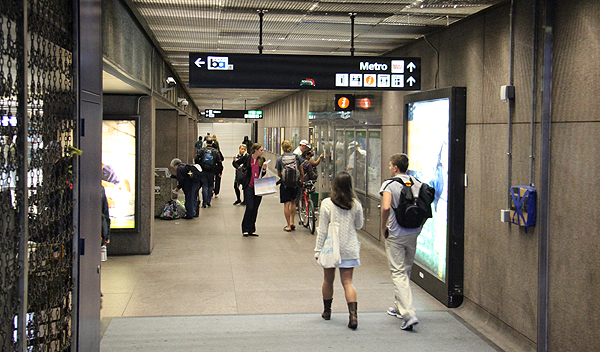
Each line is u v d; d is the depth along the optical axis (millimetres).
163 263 8359
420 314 5973
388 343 5051
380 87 6930
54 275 3291
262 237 10625
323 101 15156
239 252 9211
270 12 6555
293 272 7883
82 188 3732
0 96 2219
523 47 4949
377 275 7773
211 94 23000
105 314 5914
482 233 5809
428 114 6852
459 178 6234
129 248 8922
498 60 5453
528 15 4863
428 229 6961
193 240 10234
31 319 2920
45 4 2959
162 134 16469
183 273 7766
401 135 8531
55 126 3184
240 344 4977
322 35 7961
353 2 5871
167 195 13000
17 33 2445
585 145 4117
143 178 8930
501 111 5375
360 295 6762
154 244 9781
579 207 4191
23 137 2473
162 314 5930
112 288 6965
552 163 4543
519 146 5043
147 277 7527
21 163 2484
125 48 6340
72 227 3568
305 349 4871
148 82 8539
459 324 5629
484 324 5672
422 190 5469
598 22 3963
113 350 4770
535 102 4754
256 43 8820
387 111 9289
